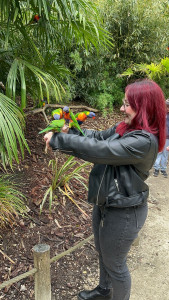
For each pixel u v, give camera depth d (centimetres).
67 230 224
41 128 390
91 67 513
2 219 206
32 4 214
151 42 535
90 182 122
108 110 550
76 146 103
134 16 492
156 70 491
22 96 200
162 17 523
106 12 495
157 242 233
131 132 105
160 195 316
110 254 123
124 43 518
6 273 178
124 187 113
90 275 190
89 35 233
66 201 257
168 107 323
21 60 221
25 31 230
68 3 199
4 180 258
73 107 489
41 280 147
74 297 173
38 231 216
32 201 244
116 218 117
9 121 176
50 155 330
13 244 200
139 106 103
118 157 101
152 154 106
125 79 575
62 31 260
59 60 481
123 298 135
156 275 197
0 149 204
